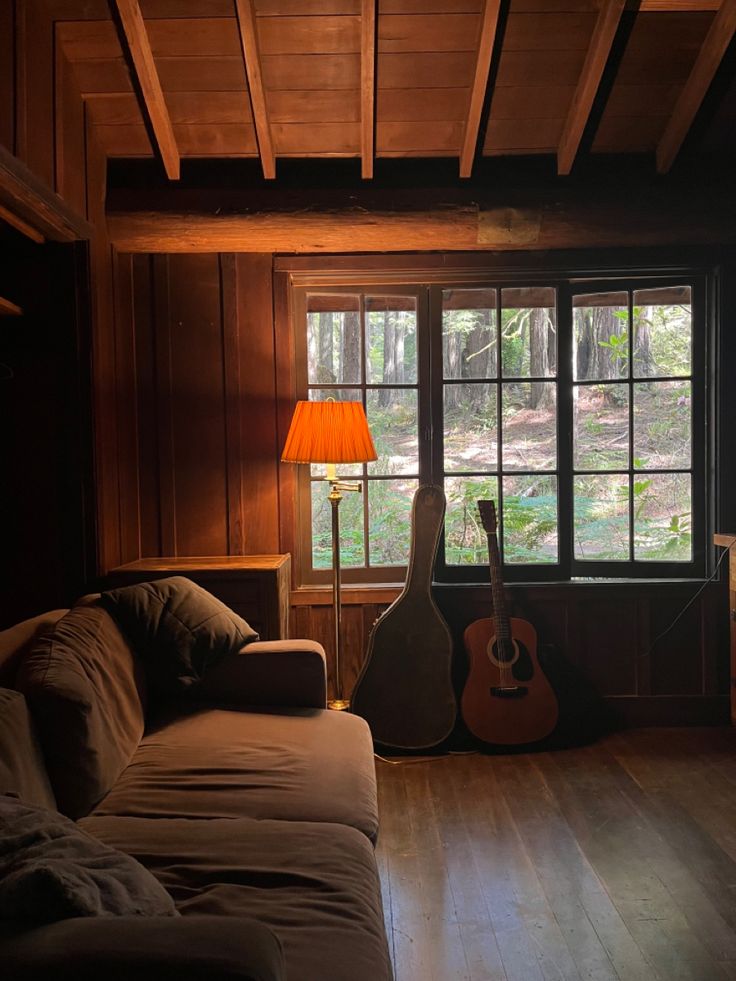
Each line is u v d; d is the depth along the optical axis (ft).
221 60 11.62
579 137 12.41
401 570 13.79
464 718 12.39
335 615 12.58
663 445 13.67
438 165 13.23
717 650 13.51
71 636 8.05
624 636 13.53
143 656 9.24
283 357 13.37
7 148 9.25
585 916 7.85
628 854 9.07
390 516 13.79
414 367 13.75
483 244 13.01
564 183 13.17
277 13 11.03
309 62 11.67
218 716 9.02
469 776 11.51
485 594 13.43
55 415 11.75
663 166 12.96
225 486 13.39
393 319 13.73
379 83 11.99
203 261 13.32
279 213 12.71
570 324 13.69
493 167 13.23
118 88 11.85
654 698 13.52
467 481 13.75
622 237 12.93
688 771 11.50
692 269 13.47
